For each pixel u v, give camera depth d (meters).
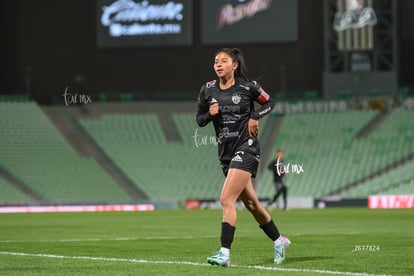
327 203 122.06
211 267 29.58
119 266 30.36
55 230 63.22
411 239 47.81
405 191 130.00
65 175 137.25
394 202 120.50
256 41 143.12
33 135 145.00
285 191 105.81
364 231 57.97
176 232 59.19
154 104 153.62
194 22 146.88
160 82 148.62
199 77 147.38
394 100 145.25
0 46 151.50
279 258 31.28
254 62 144.38
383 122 144.50
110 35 147.12
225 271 28.06
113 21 146.88
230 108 30.23
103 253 38.03
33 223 77.06
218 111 30.36
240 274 27.05
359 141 142.00
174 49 148.00
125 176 139.75
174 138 147.50
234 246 42.25
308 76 143.50
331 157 139.75
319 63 143.00
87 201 133.38
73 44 150.75
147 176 139.50
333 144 142.12
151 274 27.30
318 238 49.03
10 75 151.75
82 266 30.52
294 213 97.62
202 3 144.75
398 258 33.62
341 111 147.25
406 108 145.38
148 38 145.88
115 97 153.62
